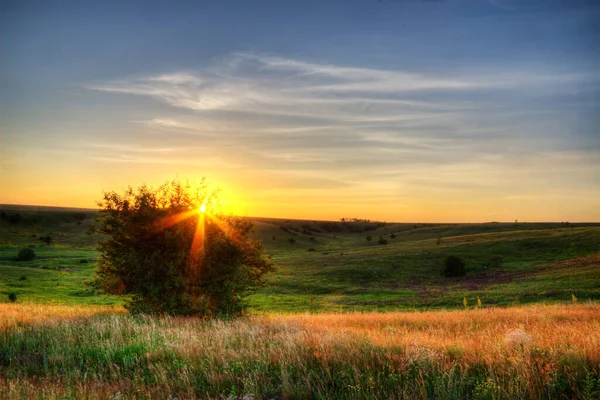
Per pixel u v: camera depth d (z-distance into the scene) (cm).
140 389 855
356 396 777
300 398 798
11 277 5922
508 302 4244
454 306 4256
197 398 826
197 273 2127
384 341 1117
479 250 8862
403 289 5775
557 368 822
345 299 4988
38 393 802
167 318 1741
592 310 2412
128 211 2094
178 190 2178
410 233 17238
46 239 12756
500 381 790
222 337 1245
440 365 877
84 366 1042
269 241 15025
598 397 713
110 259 2127
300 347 1061
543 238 9288
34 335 1312
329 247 14175
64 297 4603
